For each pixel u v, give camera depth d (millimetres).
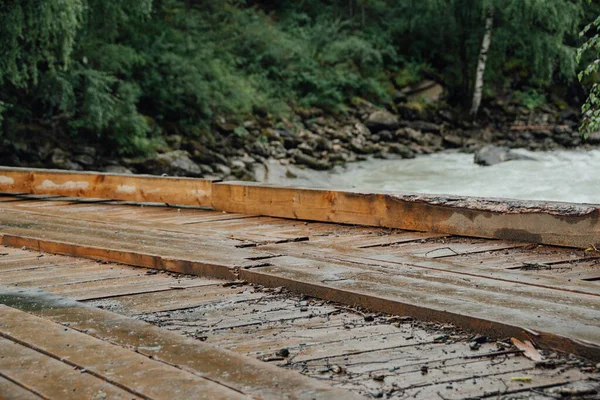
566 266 5996
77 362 3752
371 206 8055
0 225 8180
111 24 27016
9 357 3854
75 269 6402
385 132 31125
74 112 25516
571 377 3594
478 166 26469
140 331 4359
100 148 25953
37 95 24828
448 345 4125
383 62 35781
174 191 10008
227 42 33344
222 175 25734
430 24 36188
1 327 4363
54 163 24438
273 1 38344
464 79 35094
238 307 5043
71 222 8359
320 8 38250
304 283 5266
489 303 4590
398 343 4184
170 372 3588
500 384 3535
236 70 32469
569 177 22984
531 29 34125
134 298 5371
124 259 6539
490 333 4215
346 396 3324
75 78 24984
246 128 29125
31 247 7332
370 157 29156
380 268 5680
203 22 33312
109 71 26547
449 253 6602
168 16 32500
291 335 4395
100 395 3354
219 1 34625
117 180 10531
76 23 21938
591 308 4434
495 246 6859
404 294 4852
